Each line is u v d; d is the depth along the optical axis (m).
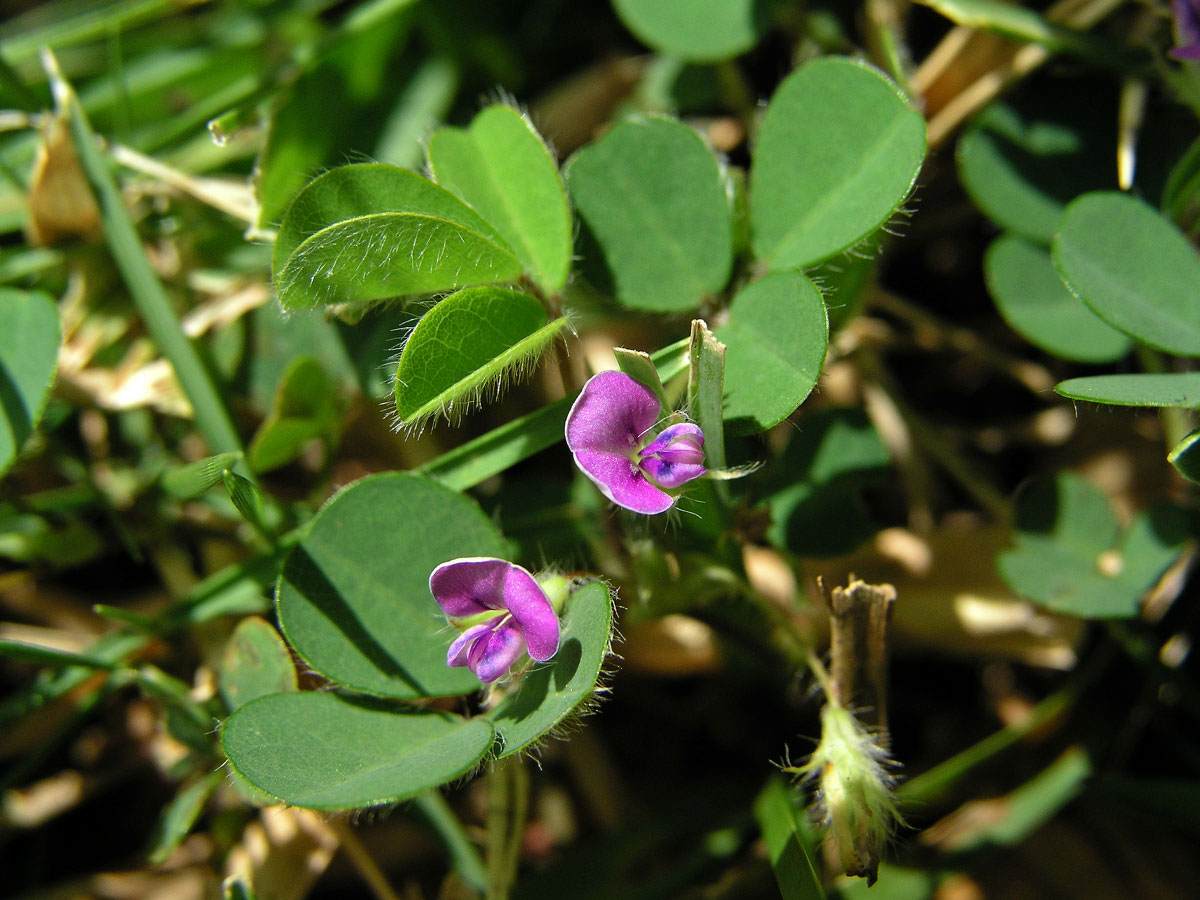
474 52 0.09
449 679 0.06
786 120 0.06
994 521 0.08
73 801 0.08
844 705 0.07
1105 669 0.08
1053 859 0.08
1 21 0.10
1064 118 0.08
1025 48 0.08
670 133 0.07
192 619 0.07
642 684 0.08
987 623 0.08
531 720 0.05
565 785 0.08
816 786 0.07
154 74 0.09
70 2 0.10
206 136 0.09
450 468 0.07
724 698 0.08
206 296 0.08
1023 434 0.09
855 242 0.06
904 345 0.09
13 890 0.08
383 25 0.09
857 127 0.06
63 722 0.08
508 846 0.07
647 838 0.07
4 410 0.07
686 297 0.07
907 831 0.08
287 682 0.06
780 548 0.07
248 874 0.07
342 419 0.08
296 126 0.08
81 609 0.08
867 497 0.09
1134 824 0.08
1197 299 0.06
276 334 0.08
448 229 0.06
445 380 0.06
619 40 0.09
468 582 0.06
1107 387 0.06
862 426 0.07
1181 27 0.07
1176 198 0.07
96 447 0.08
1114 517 0.07
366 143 0.09
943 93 0.08
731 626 0.07
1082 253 0.06
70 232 0.08
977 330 0.09
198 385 0.07
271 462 0.08
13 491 0.08
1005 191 0.08
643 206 0.07
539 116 0.09
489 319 0.06
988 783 0.08
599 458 0.06
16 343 0.07
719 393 0.06
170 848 0.07
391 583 0.06
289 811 0.07
